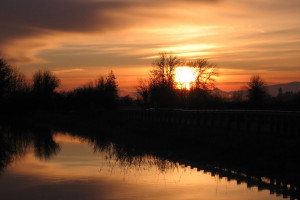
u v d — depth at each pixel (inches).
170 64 3107.8
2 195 606.5
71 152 1184.2
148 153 1114.7
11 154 1146.7
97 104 4156.0
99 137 1696.6
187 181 705.0
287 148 837.2
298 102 2246.6
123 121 2191.2
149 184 677.9
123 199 573.6
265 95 2950.3
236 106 2481.5
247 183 682.8
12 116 3336.6
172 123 1593.3
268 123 1232.2
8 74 2746.1
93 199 573.0
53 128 2336.4
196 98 2888.8
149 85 3284.9
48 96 4308.6
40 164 930.7
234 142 1004.6
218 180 710.5
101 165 906.1
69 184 681.6
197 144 1136.2
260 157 850.8
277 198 579.5
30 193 617.0
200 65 2987.2
